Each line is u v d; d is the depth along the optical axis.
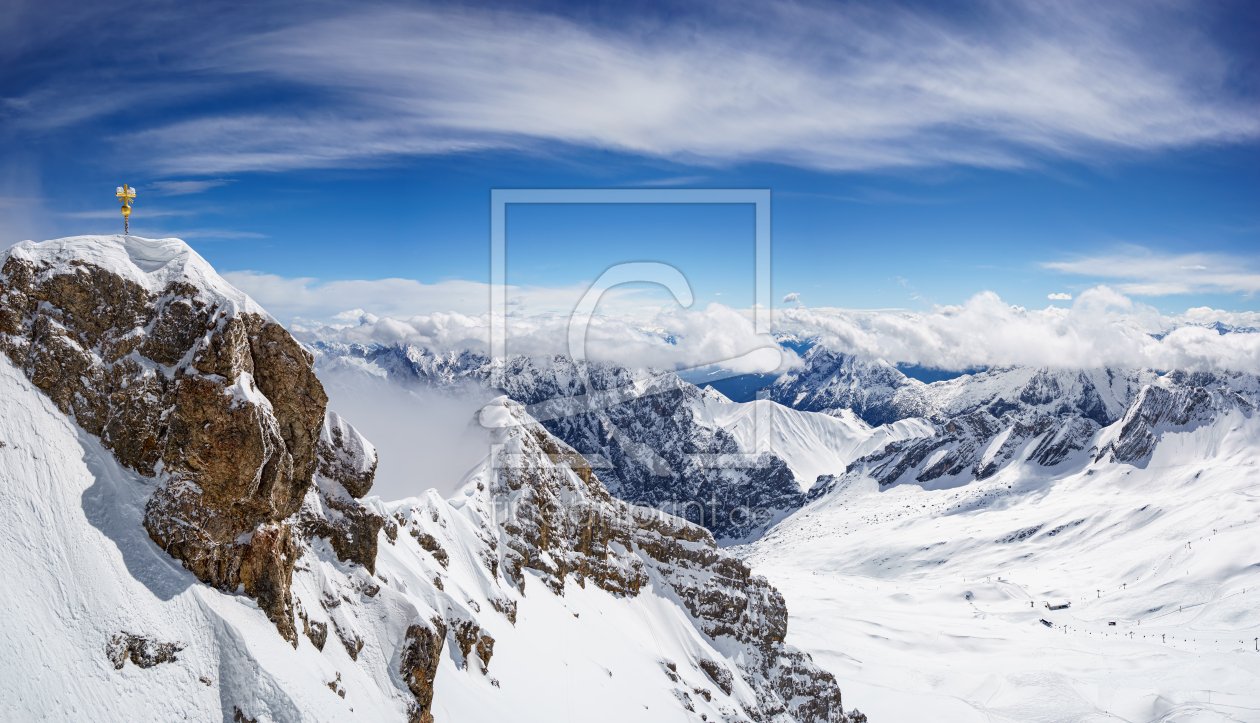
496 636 88.56
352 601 56.94
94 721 32.69
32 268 40.41
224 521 41.09
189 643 37.88
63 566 35.50
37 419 38.31
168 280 42.84
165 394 41.03
